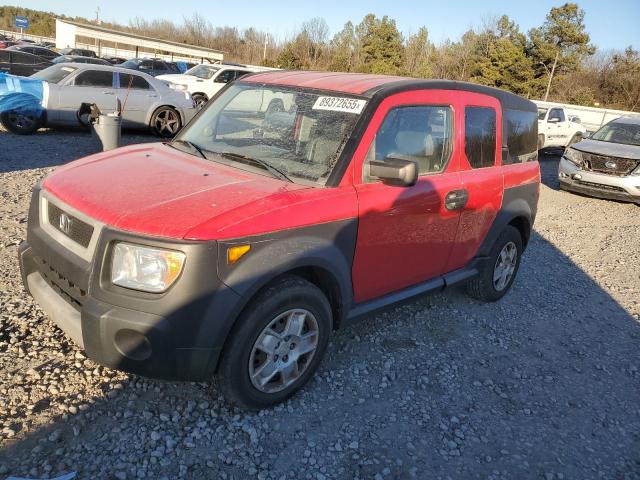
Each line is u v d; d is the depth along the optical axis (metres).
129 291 2.68
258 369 3.04
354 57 56.41
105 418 2.96
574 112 30.86
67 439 2.78
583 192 11.16
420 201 3.74
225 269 2.71
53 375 3.25
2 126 12.57
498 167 4.65
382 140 3.53
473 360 4.15
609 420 3.62
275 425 3.10
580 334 4.88
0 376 3.17
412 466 2.94
